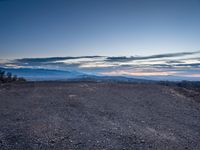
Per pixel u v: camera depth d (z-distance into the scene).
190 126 8.16
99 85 20.53
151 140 6.45
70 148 5.73
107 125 8.01
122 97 14.57
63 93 15.97
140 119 9.03
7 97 14.01
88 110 10.60
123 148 5.79
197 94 15.30
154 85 20.22
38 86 19.62
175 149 5.81
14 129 7.30
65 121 8.45
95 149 5.70
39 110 10.38
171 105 12.18
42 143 6.06
